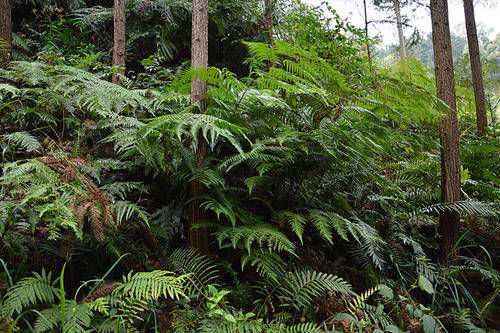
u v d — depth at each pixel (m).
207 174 1.90
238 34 6.04
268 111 2.24
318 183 2.50
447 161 3.02
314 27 6.08
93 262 1.80
